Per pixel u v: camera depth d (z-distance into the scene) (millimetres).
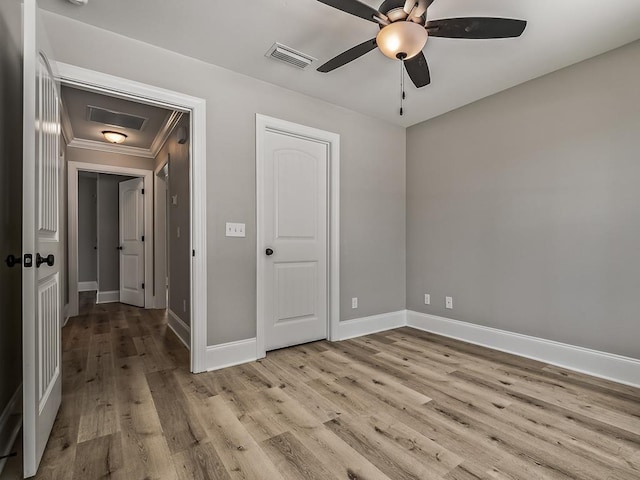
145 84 2191
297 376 2328
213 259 2469
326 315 3217
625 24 1976
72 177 4238
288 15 1928
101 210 5461
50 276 1641
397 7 1628
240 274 2598
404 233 3773
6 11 1578
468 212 3156
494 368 2471
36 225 1351
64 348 2936
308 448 1512
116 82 2086
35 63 1309
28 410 1296
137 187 4871
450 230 3314
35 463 1310
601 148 2314
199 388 2129
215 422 1726
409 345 3035
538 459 1437
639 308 2150
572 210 2457
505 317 2863
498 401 1959
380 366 2518
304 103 2961
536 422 1730
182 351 2857
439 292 3422
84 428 1660
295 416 1788
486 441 1566
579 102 2418
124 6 1846
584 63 2393
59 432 1622
